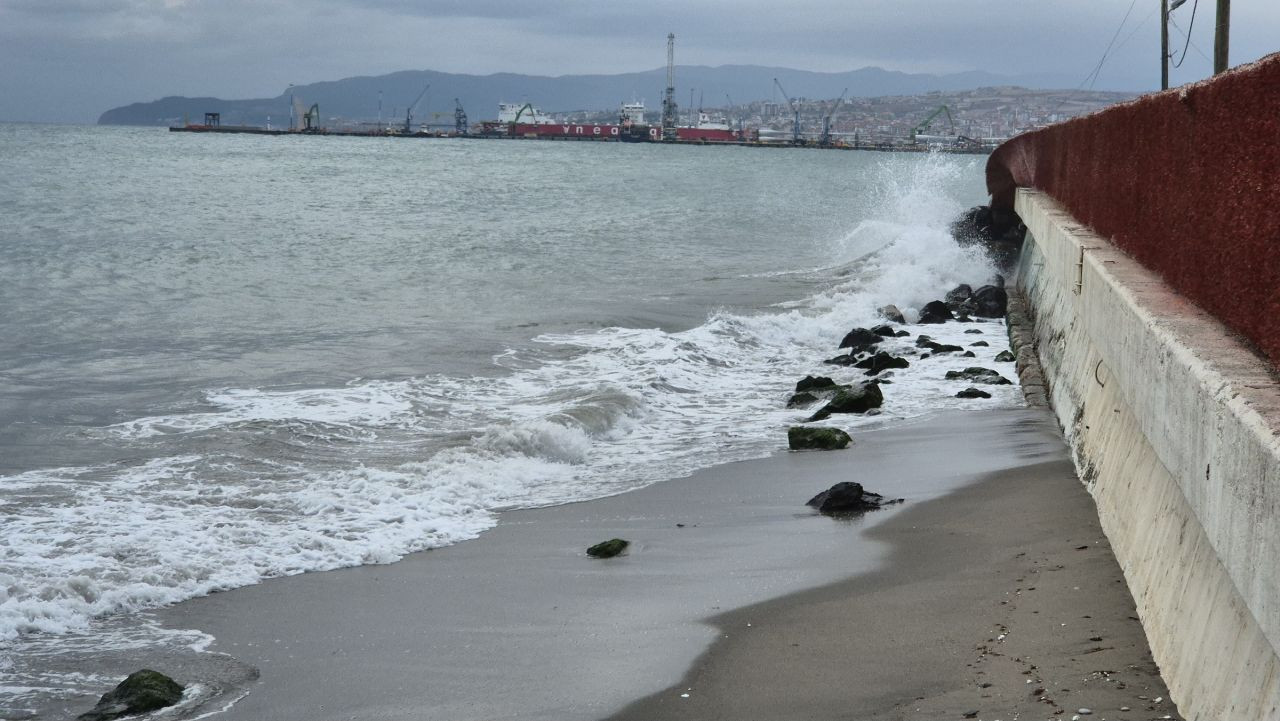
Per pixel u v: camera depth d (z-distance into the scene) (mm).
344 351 18828
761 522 9938
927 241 31609
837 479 11281
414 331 21047
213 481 11219
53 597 8008
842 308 24391
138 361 17547
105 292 24516
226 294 25047
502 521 10375
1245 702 4125
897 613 7188
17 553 8805
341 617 7871
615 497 11109
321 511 10391
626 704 6172
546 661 6898
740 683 6324
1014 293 25156
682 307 25125
